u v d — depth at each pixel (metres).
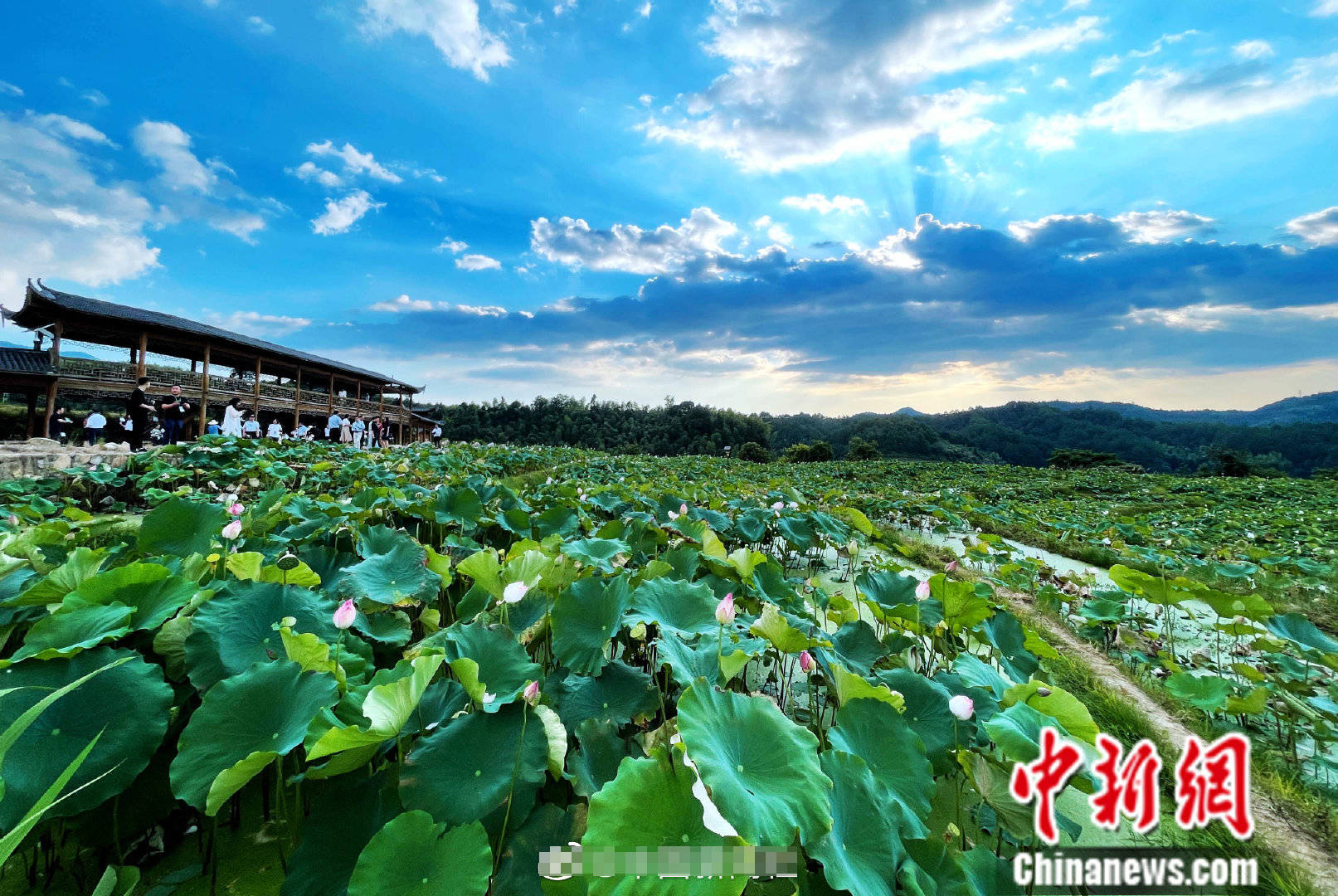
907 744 1.90
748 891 1.50
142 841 1.90
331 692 1.78
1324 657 3.45
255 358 25.03
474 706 1.91
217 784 1.43
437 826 1.47
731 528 5.64
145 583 2.27
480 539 5.04
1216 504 14.88
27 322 18.62
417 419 44.38
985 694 2.43
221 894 1.75
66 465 7.79
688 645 2.42
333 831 1.65
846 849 1.46
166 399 20.11
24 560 2.69
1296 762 2.93
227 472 7.25
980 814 2.22
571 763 1.85
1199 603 5.83
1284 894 2.00
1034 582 6.11
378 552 3.32
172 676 2.09
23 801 1.47
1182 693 3.03
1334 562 6.95
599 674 2.29
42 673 1.73
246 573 2.60
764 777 1.44
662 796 1.38
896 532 8.57
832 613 3.25
